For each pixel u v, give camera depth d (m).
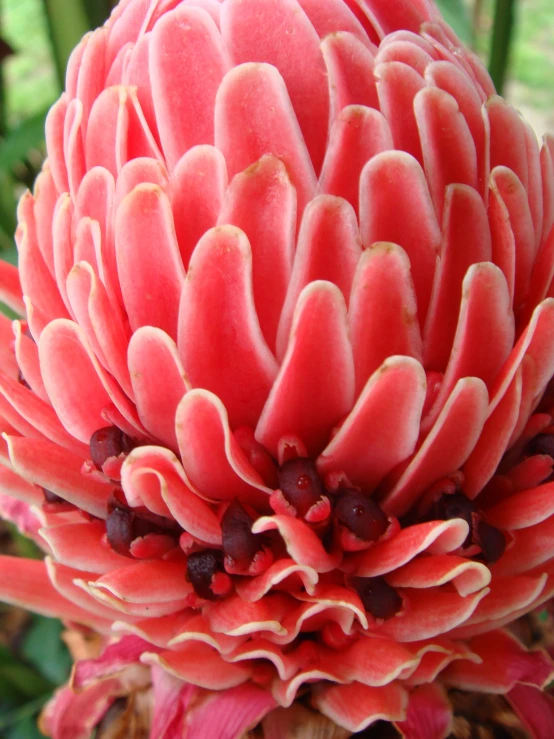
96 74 0.19
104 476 0.19
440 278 0.17
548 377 0.18
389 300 0.16
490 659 0.19
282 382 0.17
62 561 0.19
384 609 0.17
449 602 0.17
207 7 0.18
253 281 0.17
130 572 0.18
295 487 0.17
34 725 0.31
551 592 0.18
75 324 0.17
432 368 0.18
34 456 0.18
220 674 0.18
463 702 0.20
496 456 0.18
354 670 0.18
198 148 0.17
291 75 0.17
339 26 0.18
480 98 0.19
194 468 0.17
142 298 0.17
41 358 0.18
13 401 0.19
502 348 0.17
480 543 0.17
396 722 0.18
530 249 0.18
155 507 0.18
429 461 0.17
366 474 0.18
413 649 0.18
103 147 0.18
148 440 0.18
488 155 0.18
